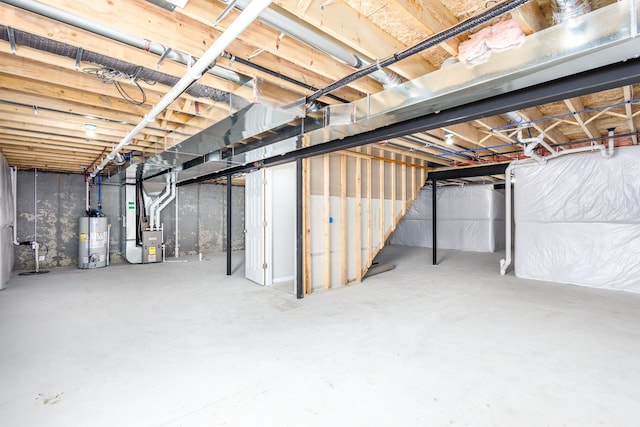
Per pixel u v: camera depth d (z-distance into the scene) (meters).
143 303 4.07
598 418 1.79
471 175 6.31
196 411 1.86
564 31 1.64
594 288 4.77
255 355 2.58
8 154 5.21
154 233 7.53
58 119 3.43
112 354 2.60
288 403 1.93
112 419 1.79
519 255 5.59
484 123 3.67
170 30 1.96
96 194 7.52
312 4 1.73
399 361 2.46
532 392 2.04
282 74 2.54
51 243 6.98
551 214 5.23
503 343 2.78
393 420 1.78
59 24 1.87
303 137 3.32
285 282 5.36
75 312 3.70
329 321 3.38
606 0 1.85
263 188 5.23
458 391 2.05
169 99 2.49
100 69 2.32
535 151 5.32
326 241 4.75
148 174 6.50
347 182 5.14
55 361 2.47
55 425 1.74
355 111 2.73
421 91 2.26
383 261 7.46
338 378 2.22
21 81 2.65
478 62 1.97
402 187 6.12
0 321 3.39
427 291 4.65
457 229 9.66
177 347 2.73
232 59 2.25
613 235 4.70
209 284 5.19
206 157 4.93
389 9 1.94
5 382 2.17
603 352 2.60
